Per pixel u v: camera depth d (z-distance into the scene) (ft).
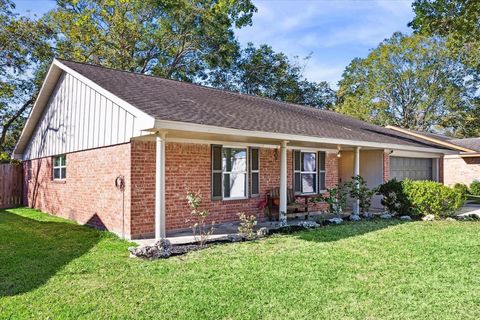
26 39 67.77
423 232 31.45
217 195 35.47
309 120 44.16
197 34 91.40
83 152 37.11
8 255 24.26
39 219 40.88
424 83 124.16
